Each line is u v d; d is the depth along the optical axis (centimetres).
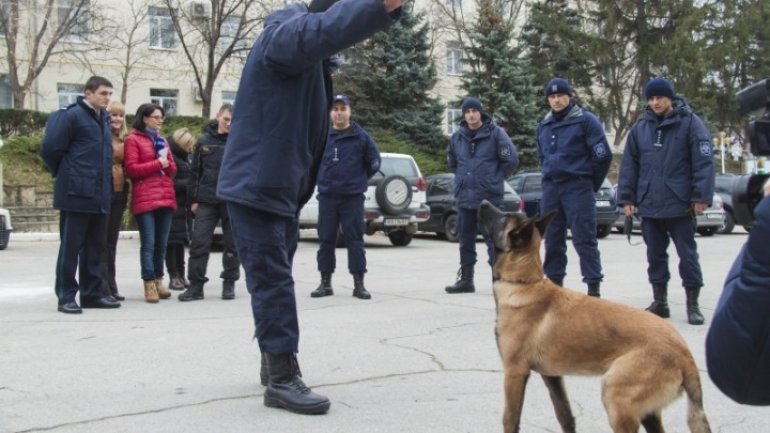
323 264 815
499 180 827
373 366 493
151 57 2972
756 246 202
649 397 294
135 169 754
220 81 3098
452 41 3319
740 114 230
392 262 1220
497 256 353
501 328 343
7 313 691
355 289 803
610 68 3344
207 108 2577
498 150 822
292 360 405
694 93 3319
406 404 411
